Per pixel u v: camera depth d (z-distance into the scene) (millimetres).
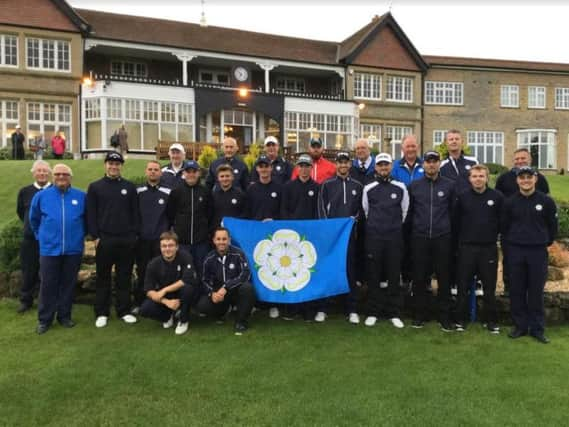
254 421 3928
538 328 5684
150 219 6422
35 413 4039
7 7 24766
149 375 4672
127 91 25594
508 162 34969
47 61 25719
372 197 6105
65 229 5961
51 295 5922
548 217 5652
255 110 28484
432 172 5902
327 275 6258
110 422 3912
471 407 4133
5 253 7359
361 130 32125
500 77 34750
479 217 5777
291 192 6551
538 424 3891
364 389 4430
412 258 6086
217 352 5211
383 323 6211
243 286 5918
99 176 14898
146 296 6430
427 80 33781
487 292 5906
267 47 30953
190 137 27094
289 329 5965
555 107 35688
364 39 31438
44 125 25766
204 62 29891
